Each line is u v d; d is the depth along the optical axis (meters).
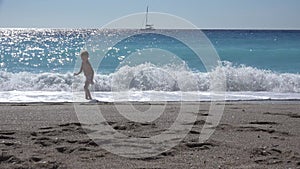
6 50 42.78
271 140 6.56
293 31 80.69
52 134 6.77
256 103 11.69
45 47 46.75
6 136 6.52
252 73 16.14
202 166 5.02
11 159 5.16
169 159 5.35
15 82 15.44
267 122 8.24
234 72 16.30
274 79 16.12
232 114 9.27
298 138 6.75
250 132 7.21
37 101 12.05
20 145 5.97
